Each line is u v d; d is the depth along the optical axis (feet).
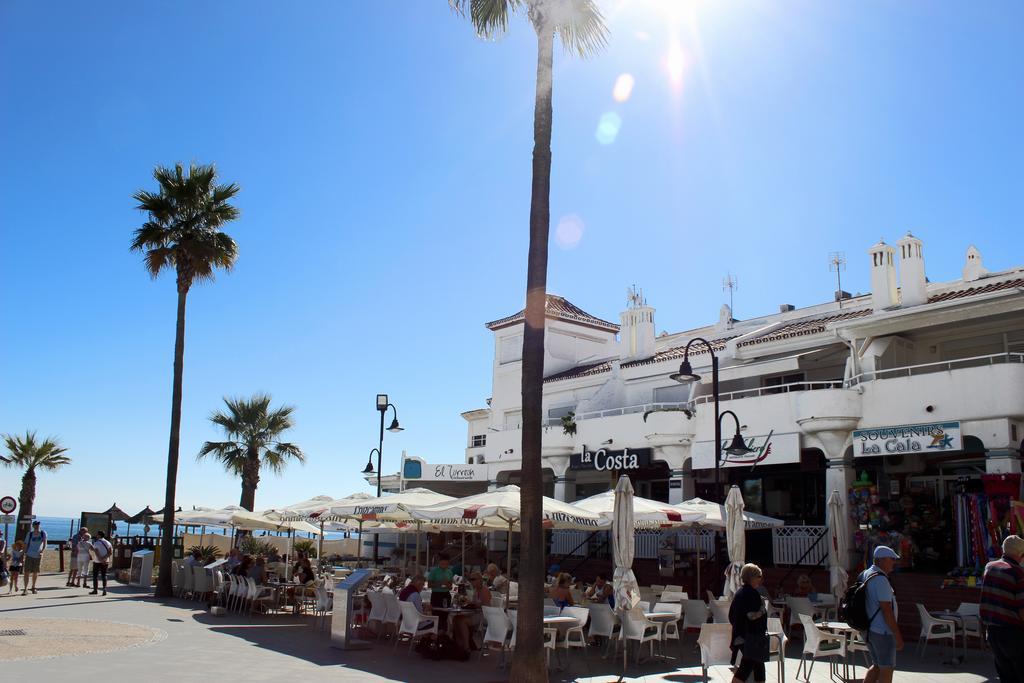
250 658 45.14
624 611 46.85
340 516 75.10
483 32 45.70
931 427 68.28
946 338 79.00
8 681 35.19
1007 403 64.34
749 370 89.56
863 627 31.71
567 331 131.03
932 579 65.21
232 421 133.39
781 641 41.50
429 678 41.16
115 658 42.86
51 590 87.66
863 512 72.69
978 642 56.54
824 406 73.92
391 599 52.80
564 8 42.96
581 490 116.78
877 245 82.53
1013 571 28.94
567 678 44.09
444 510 56.70
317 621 66.28
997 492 61.93
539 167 41.60
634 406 96.94
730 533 56.29
